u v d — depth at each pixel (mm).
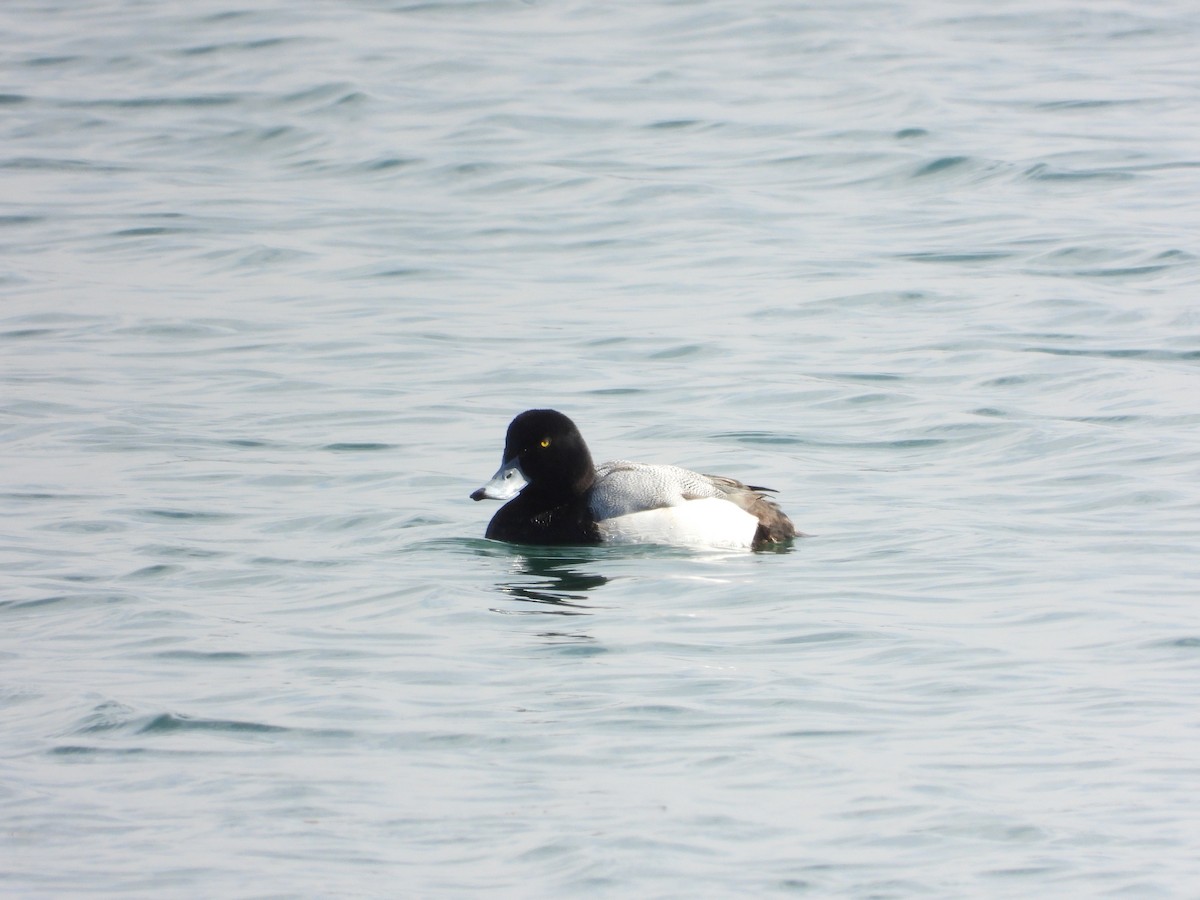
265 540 13008
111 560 12469
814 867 7625
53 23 33156
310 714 9469
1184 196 23531
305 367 18000
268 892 7488
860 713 9375
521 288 20922
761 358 18062
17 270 21797
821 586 11719
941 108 27844
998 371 17359
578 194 24672
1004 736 9016
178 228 23453
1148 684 9734
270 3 34031
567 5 34125
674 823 8062
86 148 27078
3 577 12078
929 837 7891
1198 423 15586
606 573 12172
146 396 17062
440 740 9094
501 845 7891
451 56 30906
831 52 31156
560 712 9445
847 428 15844
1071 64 30375
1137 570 11883
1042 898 7340
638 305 20125
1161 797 8250
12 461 15062
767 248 22219
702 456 15156
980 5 34062
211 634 10875
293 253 22391
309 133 27531
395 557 12609
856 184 24891
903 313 19578
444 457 15125
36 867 7762
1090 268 20938
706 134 27156
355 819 8180
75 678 10117
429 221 23719
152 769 8797
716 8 33875
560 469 13141
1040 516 13273
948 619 10945
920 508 13570
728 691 9719
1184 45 31500
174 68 30469
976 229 22672
